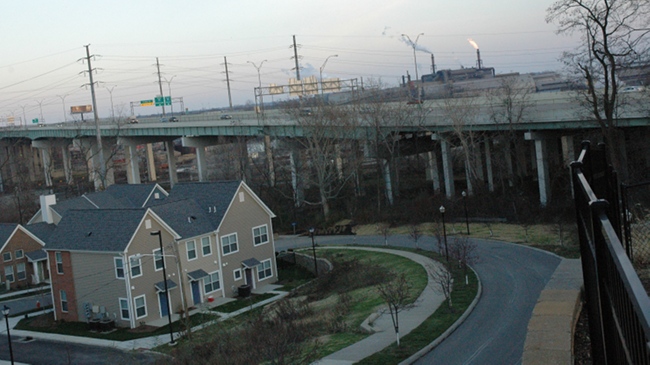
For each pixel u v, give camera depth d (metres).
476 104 72.62
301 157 79.50
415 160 93.25
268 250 49.75
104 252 40.88
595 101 43.62
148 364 30.38
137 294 40.88
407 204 63.72
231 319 36.84
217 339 27.14
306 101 85.62
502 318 26.84
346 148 72.62
